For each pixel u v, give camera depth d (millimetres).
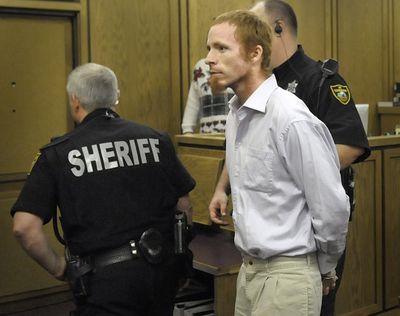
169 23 5359
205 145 3543
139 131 2484
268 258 2053
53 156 2332
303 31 6355
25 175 4645
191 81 5246
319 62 2592
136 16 5156
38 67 4680
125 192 2365
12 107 4574
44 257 2355
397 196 3936
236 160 2135
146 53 5234
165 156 2504
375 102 7121
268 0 2580
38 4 4594
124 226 2344
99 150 2367
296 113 1992
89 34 4898
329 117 2436
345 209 2010
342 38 6719
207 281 3543
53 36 4746
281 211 2031
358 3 6836
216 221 2602
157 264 2393
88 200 2314
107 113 2477
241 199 2102
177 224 2516
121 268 2311
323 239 2023
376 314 3865
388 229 3883
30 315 4508
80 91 2441
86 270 2309
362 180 3707
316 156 1971
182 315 3301
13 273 4559
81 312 2352
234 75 2068
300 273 2027
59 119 4797
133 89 5184
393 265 3939
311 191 1984
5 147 4559
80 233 2324
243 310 2205
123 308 2320
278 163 2018
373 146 3738
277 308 2031
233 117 2213
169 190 2504
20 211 2301
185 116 5008
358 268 3727
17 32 4562
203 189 3410
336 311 3623
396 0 7199
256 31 2062
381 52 7141
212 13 5594
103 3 4957
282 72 2568
